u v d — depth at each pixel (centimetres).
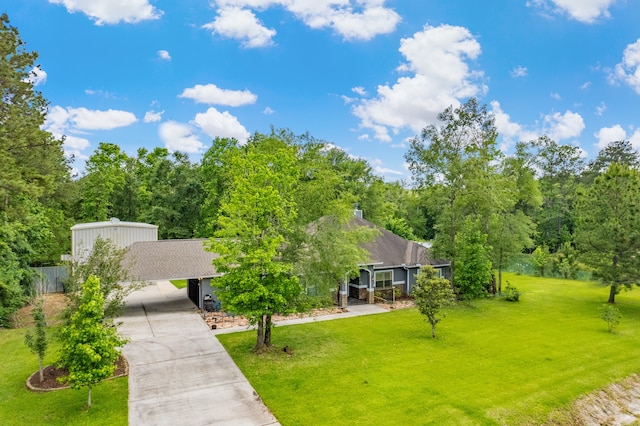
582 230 2597
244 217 1573
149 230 3102
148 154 5303
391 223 4925
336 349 1619
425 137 2647
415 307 2403
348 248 1697
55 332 1279
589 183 5838
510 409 1126
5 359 1431
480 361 1500
